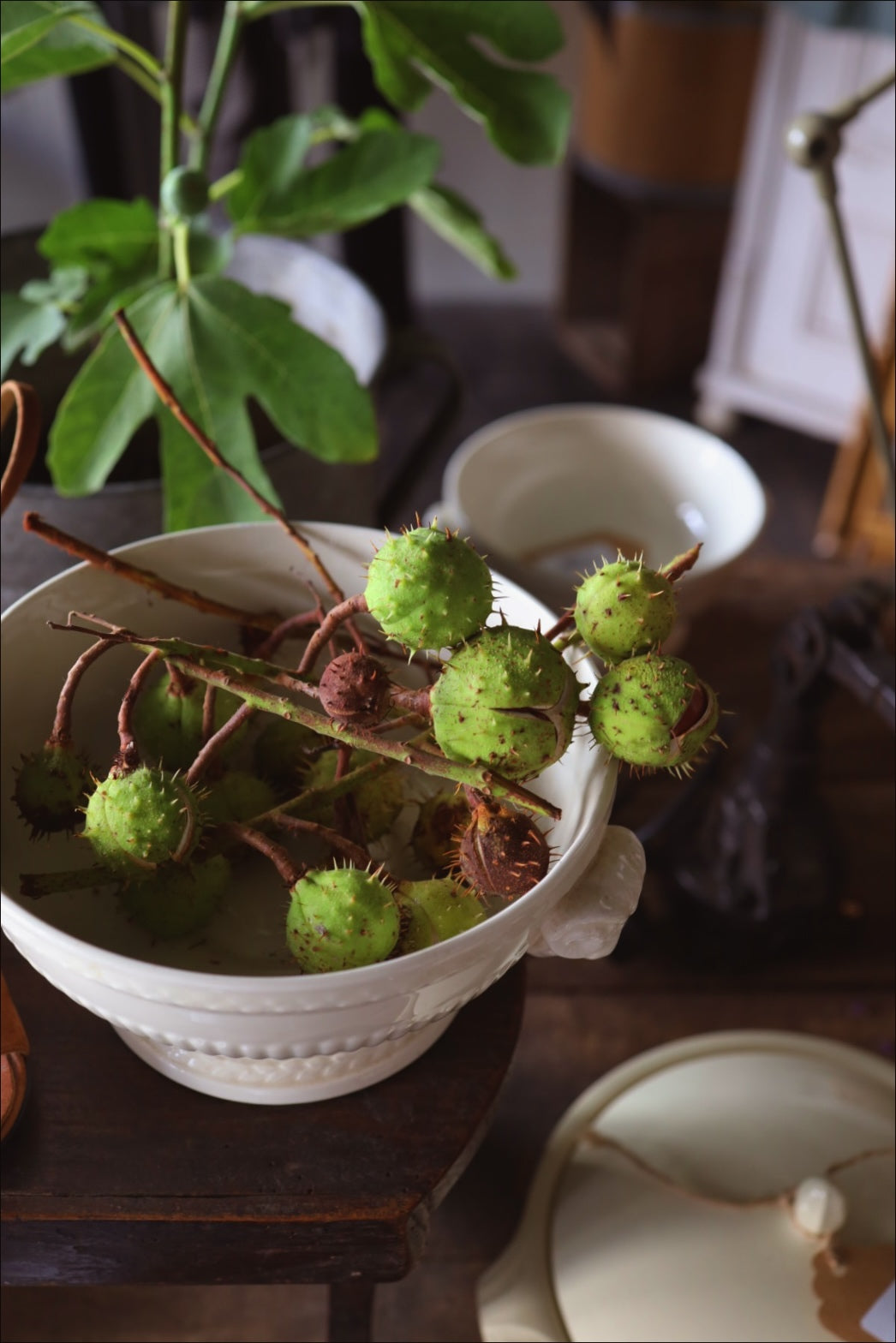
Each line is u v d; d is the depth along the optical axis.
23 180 3.05
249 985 0.69
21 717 0.84
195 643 0.88
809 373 2.84
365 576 0.87
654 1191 0.99
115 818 0.73
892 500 1.06
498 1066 0.86
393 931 0.73
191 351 0.98
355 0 1.00
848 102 0.96
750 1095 1.04
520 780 0.73
